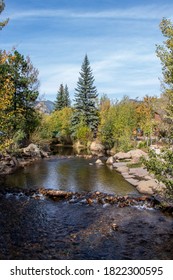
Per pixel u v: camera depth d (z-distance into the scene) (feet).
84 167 92.02
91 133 172.65
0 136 46.98
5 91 45.27
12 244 33.53
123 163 96.12
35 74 125.18
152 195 56.39
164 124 38.06
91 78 198.08
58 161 105.70
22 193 57.16
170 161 33.73
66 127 201.26
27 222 41.47
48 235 36.81
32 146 113.91
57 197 55.06
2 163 81.15
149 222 42.52
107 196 55.16
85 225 40.78
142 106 151.74
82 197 54.70
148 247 33.88
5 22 50.52
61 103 285.02
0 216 43.68
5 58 46.62
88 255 31.37
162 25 31.81
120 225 40.98
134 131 141.90
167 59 31.35
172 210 47.57
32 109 117.70
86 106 192.03
